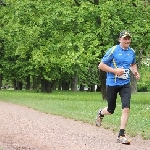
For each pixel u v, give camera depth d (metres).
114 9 27.41
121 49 9.60
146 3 28.73
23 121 14.67
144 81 67.00
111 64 9.68
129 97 9.50
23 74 52.44
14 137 10.47
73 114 17.45
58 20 29.62
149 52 30.14
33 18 32.81
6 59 54.16
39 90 52.22
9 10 42.03
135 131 11.31
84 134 10.93
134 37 26.81
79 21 28.22
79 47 27.73
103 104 24.45
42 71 48.28
